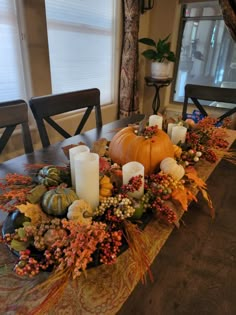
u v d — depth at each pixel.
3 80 1.68
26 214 0.52
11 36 1.63
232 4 1.60
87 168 0.56
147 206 0.61
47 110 1.29
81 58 2.24
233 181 0.89
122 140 0.84
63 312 0.41
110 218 0.55
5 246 0.54
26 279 0.46
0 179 0.77
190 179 0.77
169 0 2.58
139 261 0.50
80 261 0.41
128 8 2.33
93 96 1.57
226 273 0.52
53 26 1.89
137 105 2.84
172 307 0.45
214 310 0.45
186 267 0.53
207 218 0.69
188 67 2.83
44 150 1.08
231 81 2.64
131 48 2.49
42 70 1.87
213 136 1.07
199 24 2.59
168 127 1.06
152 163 0.80
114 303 0.43
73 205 0.52
